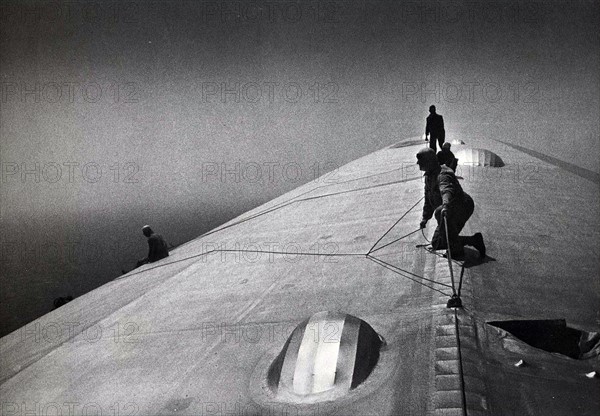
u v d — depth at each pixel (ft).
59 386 28.17
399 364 21.72
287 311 31.24
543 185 59.41
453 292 27.61
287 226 56.29
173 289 42.32
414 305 27.78
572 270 31.76
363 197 63.00
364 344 22.13
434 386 19.57
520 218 44.34
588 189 58.49
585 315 25.81
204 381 24.47
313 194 73.41
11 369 33.06
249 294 35.99
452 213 30.27
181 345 29.66
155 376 26.30
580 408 17.95
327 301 31.17
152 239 57.98
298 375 21.26
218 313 33.65
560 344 24.66
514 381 19.53
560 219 44.24
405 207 52.47
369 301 29.76
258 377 23.49
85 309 44.62
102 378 27.78
